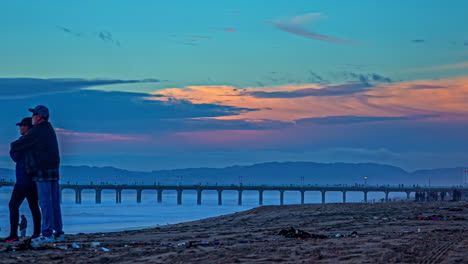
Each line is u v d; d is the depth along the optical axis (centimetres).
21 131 1355
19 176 1341
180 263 927
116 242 1424
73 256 1043
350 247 1140
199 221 3072
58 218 1394
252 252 1061
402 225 2044
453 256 993
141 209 13975
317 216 2889
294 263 902
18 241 1348
